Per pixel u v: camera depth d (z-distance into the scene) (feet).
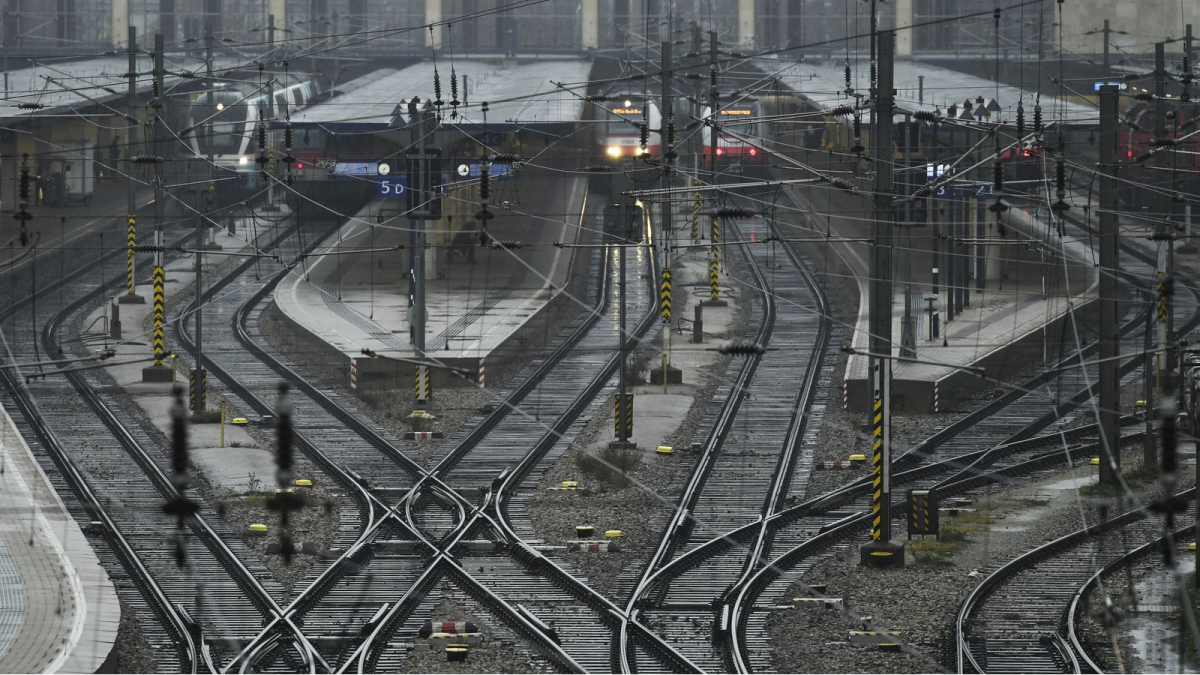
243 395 626.23
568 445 539.70
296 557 396.37
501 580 379.14
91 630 307.99
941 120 524.52
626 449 530.27
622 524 433.48
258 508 445.78
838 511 453.17
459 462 512.63
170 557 394.32
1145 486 473.26
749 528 427.74
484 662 315.58
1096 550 404.77
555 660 316.19
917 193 415.44
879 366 392.47
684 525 425.69
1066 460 518.78
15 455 492.13
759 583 375.45
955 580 377.50
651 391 642.63
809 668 310.86
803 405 609.83
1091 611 348.18
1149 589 368.89
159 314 609.42
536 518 440.45
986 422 579.89
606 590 369.50
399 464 509.76
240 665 310.24
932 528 417.28
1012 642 328.08
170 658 319.06
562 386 649.61
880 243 395.14
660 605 358.23
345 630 337.31
